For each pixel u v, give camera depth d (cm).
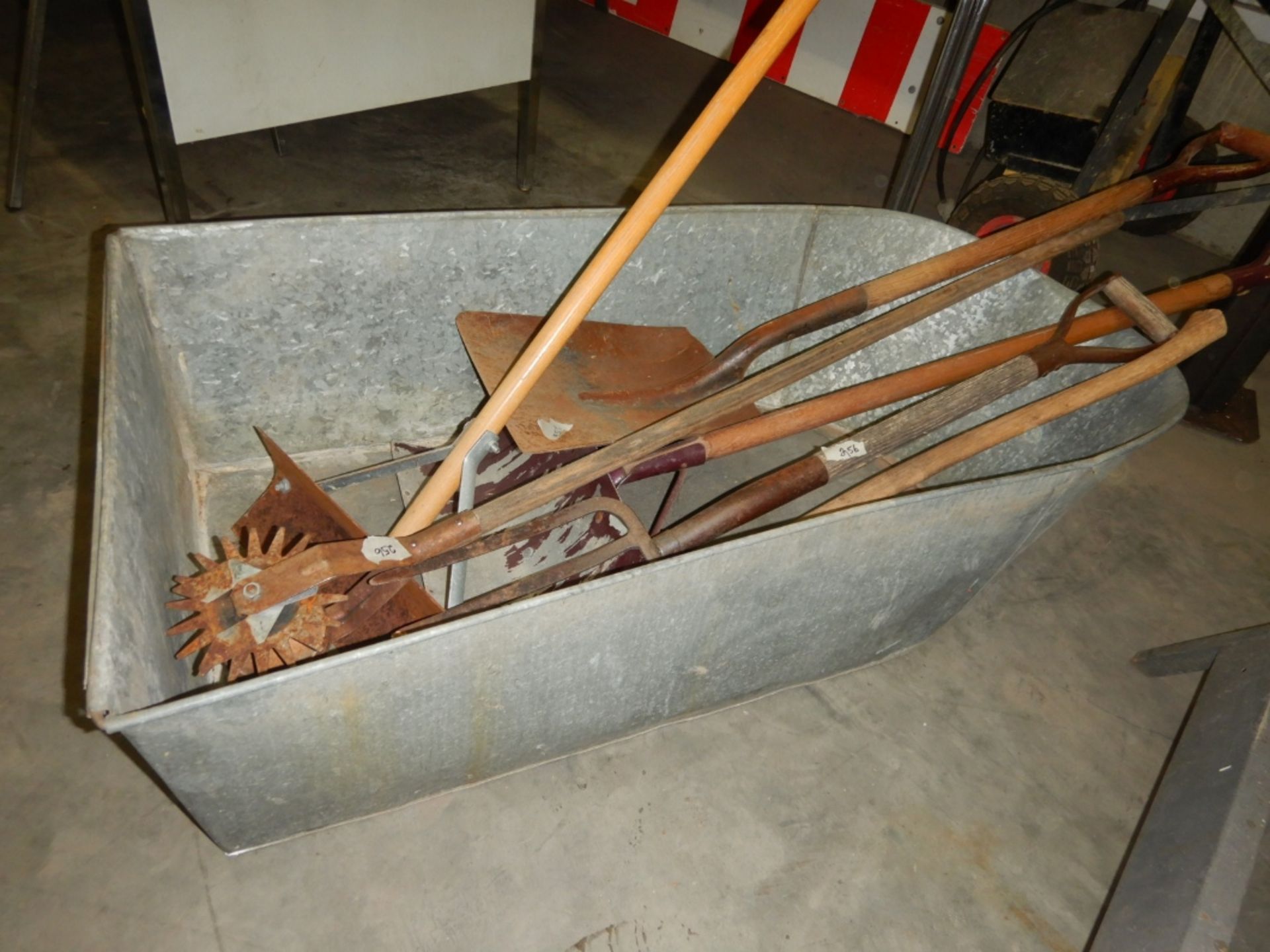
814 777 126
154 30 161
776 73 347
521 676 95
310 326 136
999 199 191
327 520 123
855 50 323
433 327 144
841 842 119
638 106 307
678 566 90
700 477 166
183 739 77
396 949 103
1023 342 136
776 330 138
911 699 139
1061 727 138
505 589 103
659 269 149
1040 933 114
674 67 342
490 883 109
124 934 100
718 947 107
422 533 100
